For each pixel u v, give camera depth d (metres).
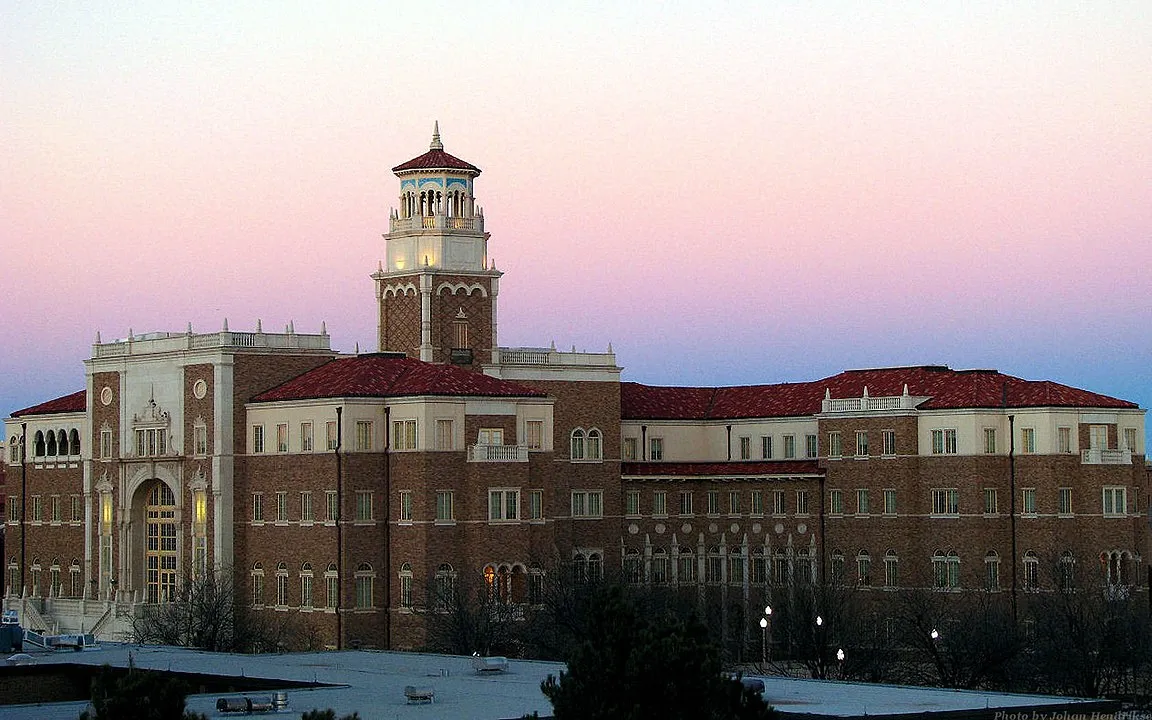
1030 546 198.38
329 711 87.00
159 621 198.00
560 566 190.12
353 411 197.25
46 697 132.25
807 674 182.50
